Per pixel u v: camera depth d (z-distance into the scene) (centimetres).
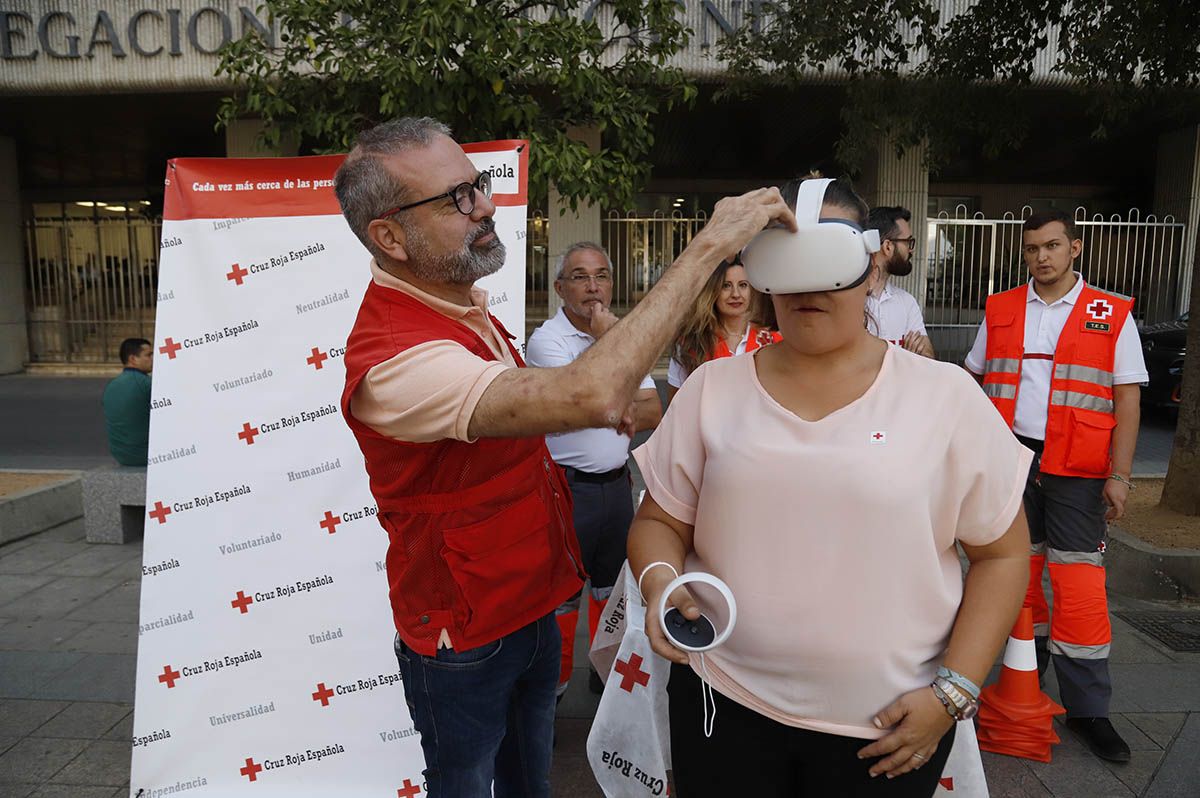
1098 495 300
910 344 330
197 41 969
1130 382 300
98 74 988
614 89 450
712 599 148
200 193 272
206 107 1120
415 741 270
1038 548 328
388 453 161
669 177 1620
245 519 272
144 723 269
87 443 875
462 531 161
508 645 172
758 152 1499
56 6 976
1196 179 1219
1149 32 502
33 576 485
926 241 1155
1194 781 280
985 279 1377
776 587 149
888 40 597
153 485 270
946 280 1368
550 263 1184
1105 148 1406
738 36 680
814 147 1461
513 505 167
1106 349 300
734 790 161
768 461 148
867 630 145
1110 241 1239
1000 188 1677
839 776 154
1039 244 309
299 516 272
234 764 271
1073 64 570
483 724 173
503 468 164
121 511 538
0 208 1394
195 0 964
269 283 272
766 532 149
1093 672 296
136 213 1580
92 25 977
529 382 136
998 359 326
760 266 144
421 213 155
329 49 429
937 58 587
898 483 141
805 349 148
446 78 401
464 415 141
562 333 310
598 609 325
